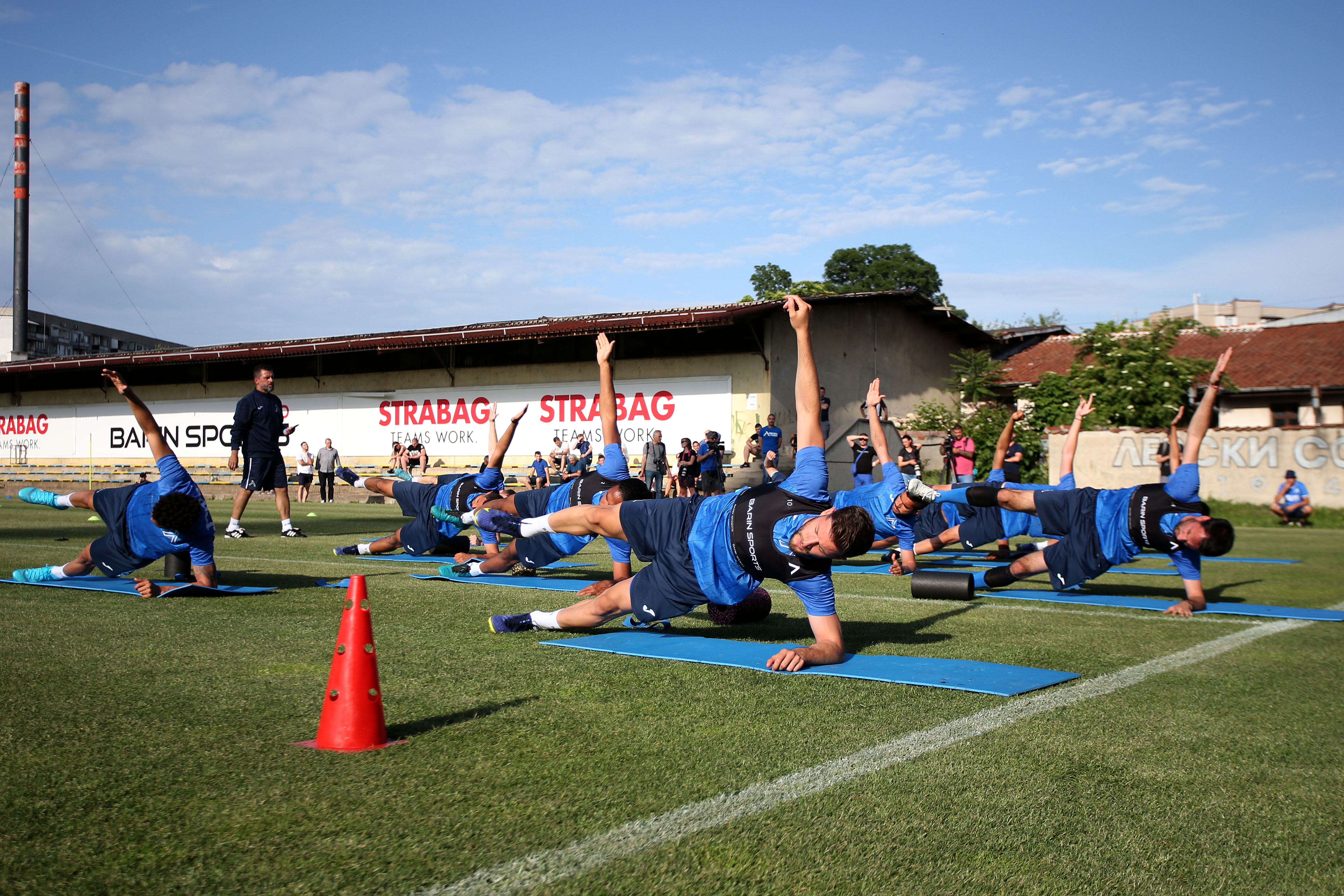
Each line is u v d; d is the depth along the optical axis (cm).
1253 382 2466
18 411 3047
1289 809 269
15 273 3425
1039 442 2256
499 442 835
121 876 214
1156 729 346
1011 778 290
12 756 297
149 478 2847
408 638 509
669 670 431
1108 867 229
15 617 549
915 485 660
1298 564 1023
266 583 725
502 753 308
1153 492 644
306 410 2636
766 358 2080
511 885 213
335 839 237
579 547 729
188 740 317
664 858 228
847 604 680
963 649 498
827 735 330
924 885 217
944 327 2584
